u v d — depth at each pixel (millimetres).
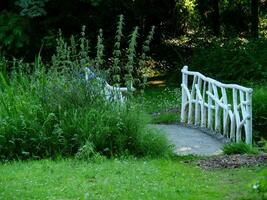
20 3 21344
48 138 11281
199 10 30750
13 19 21672
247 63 21781
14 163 10719
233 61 21938
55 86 11922
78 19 23172
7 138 11203
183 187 9164
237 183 9414
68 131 11406
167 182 9453
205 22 30734
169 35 27219
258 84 20047
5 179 9539
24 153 11109
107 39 23281
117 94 12055
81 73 12133
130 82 12141
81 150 10984
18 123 11328
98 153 11016
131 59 12094
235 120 13438
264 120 15188
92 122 11484
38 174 9859
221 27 33469
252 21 29203
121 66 18047
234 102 13422
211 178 9766
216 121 14180
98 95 11930
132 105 11883
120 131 11516
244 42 23984
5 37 21500
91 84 11984
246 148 11906
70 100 11789
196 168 10500
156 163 10805
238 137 13047
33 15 21219
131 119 11617
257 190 8164
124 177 9695
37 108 11602
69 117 11570
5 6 22641
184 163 10977
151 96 20438
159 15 25922
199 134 14211
